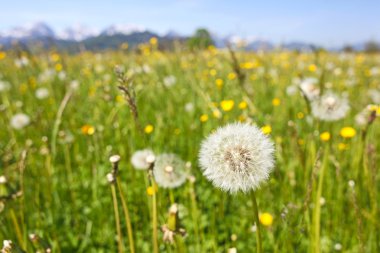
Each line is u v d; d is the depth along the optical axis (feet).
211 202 1.20
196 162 1.31
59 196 1.29
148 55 2.73
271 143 0.57
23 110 1.98
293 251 0.77
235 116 1.48
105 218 1.17
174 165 0.89
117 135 1.57
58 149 1.51
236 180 0.53
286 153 1.15
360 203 1.00
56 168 1.38
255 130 0.60
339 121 1.60
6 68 2.59
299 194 1.07
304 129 1.27
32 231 1.03
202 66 2.45
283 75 2.64
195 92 1.92
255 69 2.60
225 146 0.56
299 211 0.92
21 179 0.78
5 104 1.85
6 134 1.61
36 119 1.59
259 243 0.55
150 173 0.61
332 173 1.16
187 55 2.78
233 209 1.19
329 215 1.01
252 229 1.01
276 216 0.96
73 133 1.69
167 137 1.57
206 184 1.26
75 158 1.50
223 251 1.02
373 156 0.86
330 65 2.77
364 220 0.98
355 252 0.95
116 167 0.61
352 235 0.99
